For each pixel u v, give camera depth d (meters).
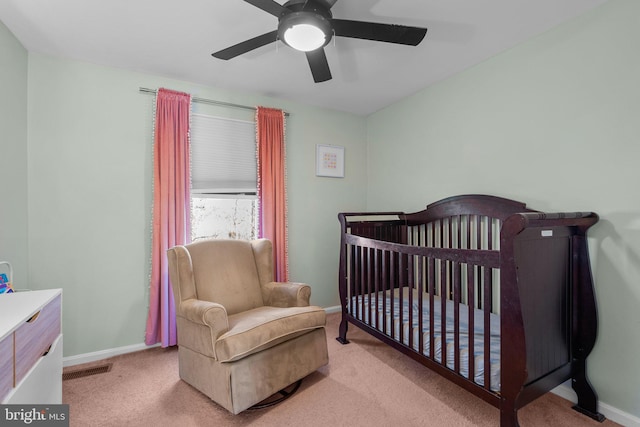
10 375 1.07
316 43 1.55
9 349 1.06
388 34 1.51
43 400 1.37
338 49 2.12
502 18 1.79
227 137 2.84
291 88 2.81
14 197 1.94
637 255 1.55
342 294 2.62
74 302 2.26
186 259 2.07
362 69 2.44
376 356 2.35
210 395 1.73
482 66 2.31
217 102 2.77
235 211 2.97
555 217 1.43
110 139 2.37
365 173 3.60
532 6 1.68
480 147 2.33
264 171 2.91
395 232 2.94
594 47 1.70
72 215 2.25
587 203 1.73
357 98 3.06
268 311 2.13
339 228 3.44
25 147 2.07
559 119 1.86
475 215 2.33
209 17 1.78
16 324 1.09
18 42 1.98
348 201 3.50
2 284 1.59
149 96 2.51
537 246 1.44
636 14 1.54
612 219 1.63
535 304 1.42
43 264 2.16
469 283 1.48
